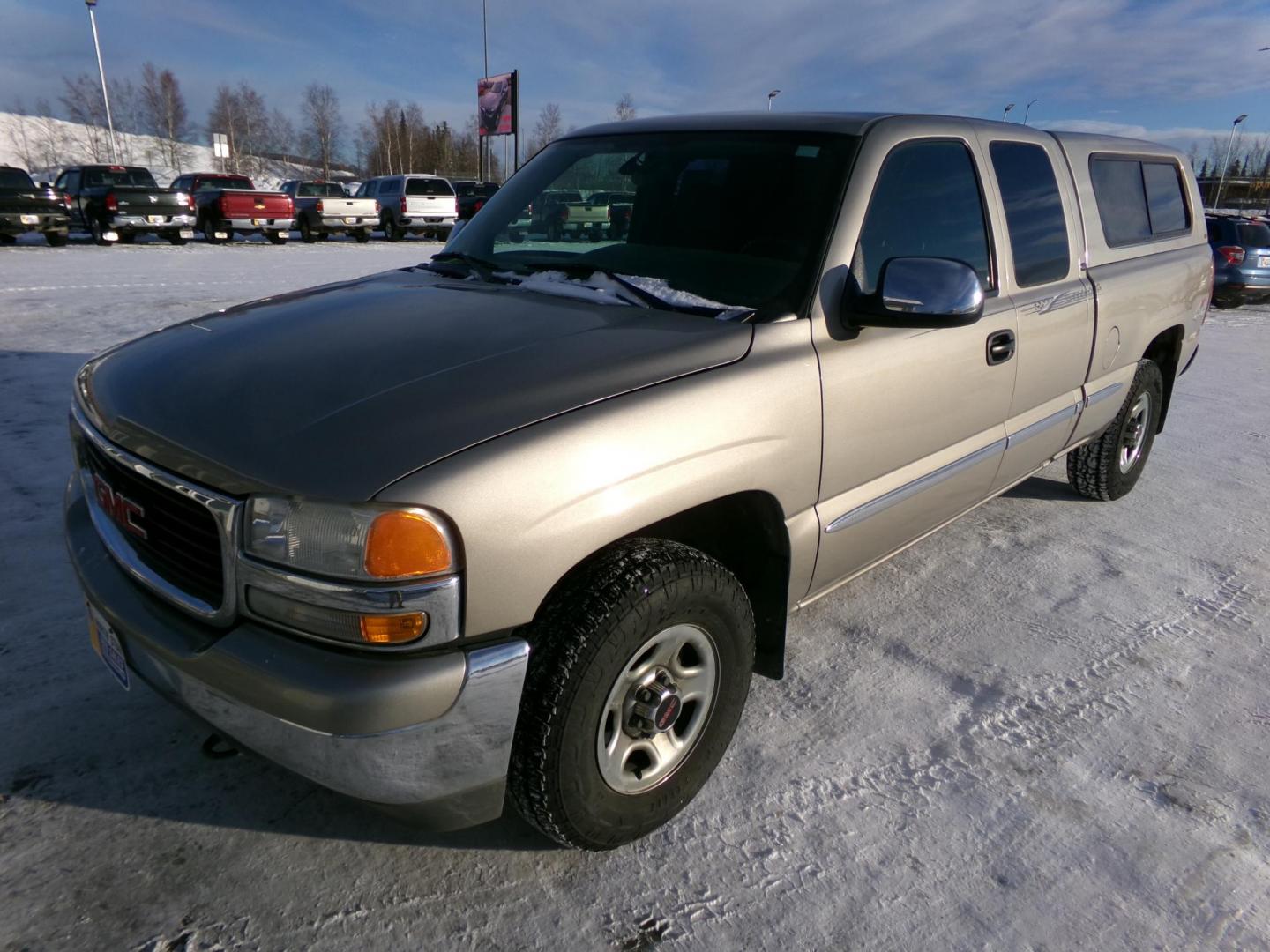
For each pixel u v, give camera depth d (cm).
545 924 195
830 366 239
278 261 1647
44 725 250
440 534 166
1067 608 349
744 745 258
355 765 169
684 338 221
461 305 247
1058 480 511
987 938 196
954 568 384
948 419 291
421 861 211
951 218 294
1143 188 434
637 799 212
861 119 279
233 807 224
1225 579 379
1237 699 289
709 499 209
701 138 294
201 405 196
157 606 194
